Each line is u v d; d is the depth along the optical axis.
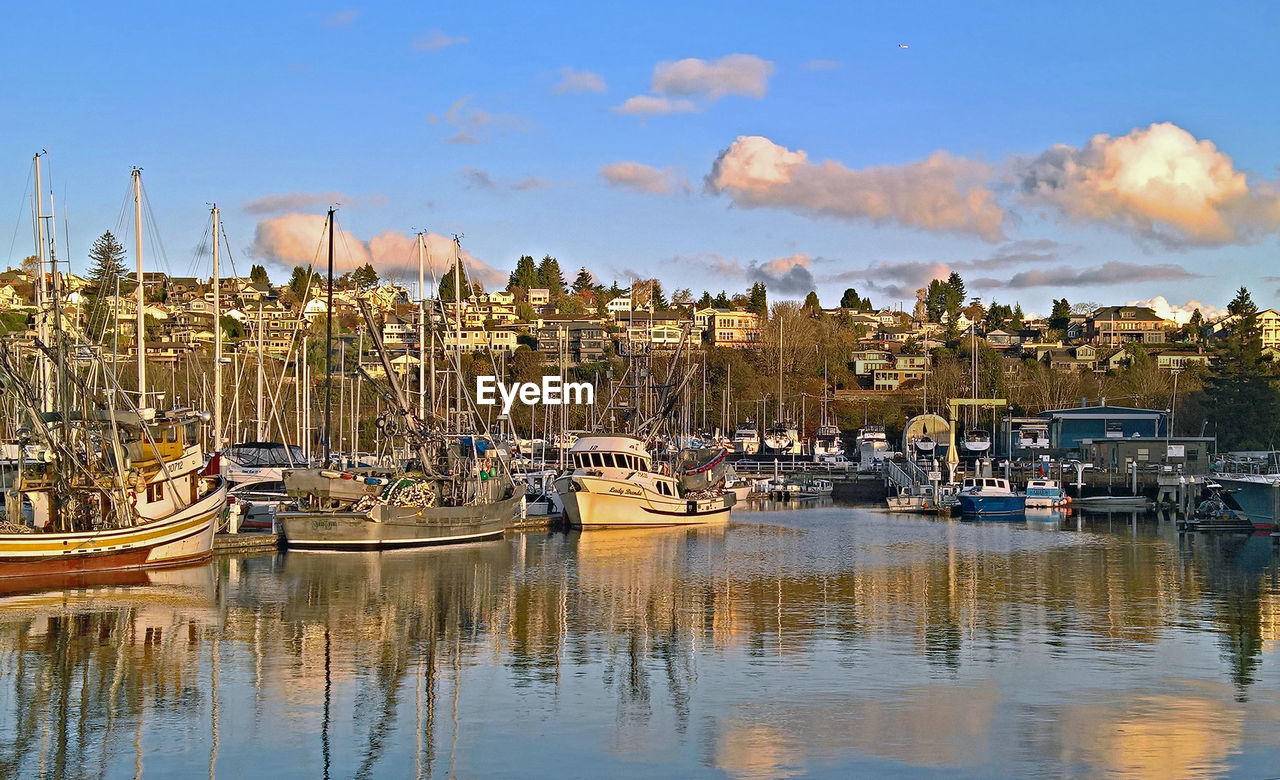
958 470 134.00
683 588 55.78
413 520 71.44
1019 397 199.62
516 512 87.44
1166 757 29.22
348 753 29.72
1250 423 159.25
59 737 30.92
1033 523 99.31
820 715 32.81
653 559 68.19
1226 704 33.94
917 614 48.56
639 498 88.69
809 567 64.69
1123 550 75.38
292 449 107.06
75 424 57.91
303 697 34.78
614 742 30.47
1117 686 35.97
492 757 29.41
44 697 34.69
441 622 46.28
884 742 30.38
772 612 48.91
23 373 64.12
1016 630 44.84
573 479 86.25
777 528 92.50
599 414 161.12
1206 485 110.00
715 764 28.81
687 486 100.62
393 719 32.56
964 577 60.44
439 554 68.94
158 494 59.34
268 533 70.31
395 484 72.75
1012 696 34.72
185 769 28.55
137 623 45.38
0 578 52.72
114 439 56.22
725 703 34.03
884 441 167.50
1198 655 40.31
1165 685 36.09
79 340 74.75
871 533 88.19
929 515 109.38
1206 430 162.00
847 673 37.62
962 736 30.83
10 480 66.69
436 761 29.12
